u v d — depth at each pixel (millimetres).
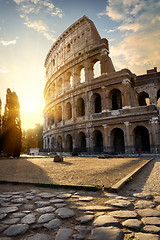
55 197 8859
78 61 55562
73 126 52844
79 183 11250
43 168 19281
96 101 54031
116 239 4770
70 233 5191
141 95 55062
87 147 48594
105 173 14336
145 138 46625
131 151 40969
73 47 59250
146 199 8148
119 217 6215
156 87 48344
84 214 6570
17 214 6742
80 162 24719
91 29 55031
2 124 48156
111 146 44688
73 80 56656
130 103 43844
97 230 5277
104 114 45969
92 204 7656
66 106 58781
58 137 61562
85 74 52781
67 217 6297
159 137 38656
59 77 64812
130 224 5605
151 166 18969
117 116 43281
